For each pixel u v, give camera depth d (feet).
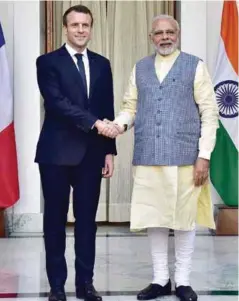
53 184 11.43
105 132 11.00
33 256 16.38
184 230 11.66
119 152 21.31
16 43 20.16
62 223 11.66
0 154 19.25
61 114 11.10
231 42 19.56
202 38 20.33
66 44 11.55
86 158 11.50
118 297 12.19
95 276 14.02
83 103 11.30
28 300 12.00
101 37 21.33
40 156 11.46
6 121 19.30
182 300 11.68
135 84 12.10
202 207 11.96
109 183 21.38
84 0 21.27
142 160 11.65
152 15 21.35
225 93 19.49
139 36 21.33
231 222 19.43
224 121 19.51
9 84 19.26
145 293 11.96
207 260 15.72
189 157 11.51
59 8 21.27
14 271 14.58
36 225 20.24
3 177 19.26
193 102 11.68
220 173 19.63
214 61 20.38
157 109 11.56
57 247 11.64
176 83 11.52
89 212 11.63
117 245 18.08
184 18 20.30
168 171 11.44
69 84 11.25
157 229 12.05
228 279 13.67
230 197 19.58
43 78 11.28
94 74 11.47
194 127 11.61
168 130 11.46
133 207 11.79
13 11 20.16
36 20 20.16
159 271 12.17
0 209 19.36
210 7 20.39
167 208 11.53
